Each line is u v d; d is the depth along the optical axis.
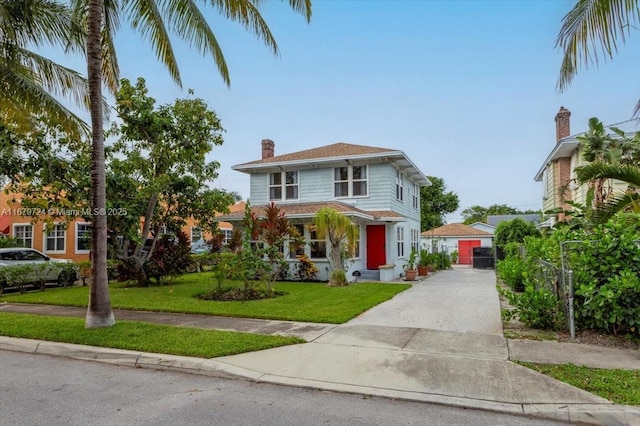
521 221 23.44
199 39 9.42
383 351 5.91
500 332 6.96
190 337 6.65
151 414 4.01
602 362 5.23
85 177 12.75
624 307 6.14
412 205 22.48
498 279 16.88
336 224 13.87
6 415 4.00
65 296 12.16
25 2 9.81
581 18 5.86
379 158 17.42
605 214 8.20
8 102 9.99
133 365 5.74
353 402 4.31
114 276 16.34
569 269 6.83
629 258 6.29
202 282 15.66
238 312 8.84
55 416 3.97
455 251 34.19
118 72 10.34
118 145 13.36
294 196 19.00
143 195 12.96
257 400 4.38
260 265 11.33
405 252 20.31
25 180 12.72
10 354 6.42
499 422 3.80
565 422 3.82
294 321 8.05
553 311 7.12
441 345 6.17
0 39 10.07
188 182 14.12
